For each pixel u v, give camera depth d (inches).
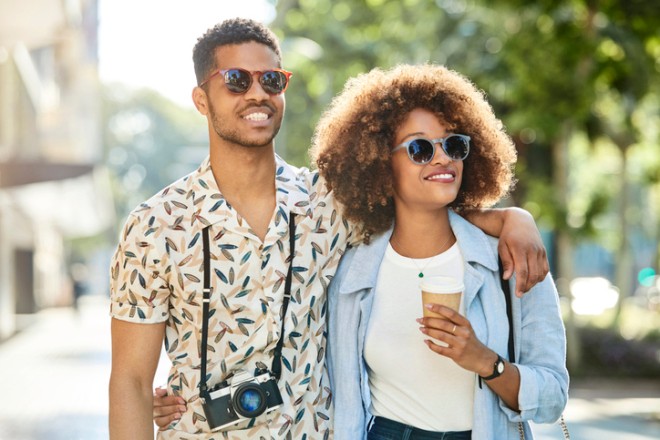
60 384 566.9
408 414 135.6
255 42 134.9
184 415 134.6
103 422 422.3
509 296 134.5
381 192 138.7
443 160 134.2
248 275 133.6
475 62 704.4
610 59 657.0
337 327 139.3
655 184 1005.2
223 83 133.3
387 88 139.6
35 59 1129.4
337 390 137.9
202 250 133.4
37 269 1476.4
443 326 120.4
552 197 671.1
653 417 496.7
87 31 1250.6
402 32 822.5
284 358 134.8
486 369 124.0
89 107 1643.7
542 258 132.6
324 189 143.5
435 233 138.6
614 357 693.3
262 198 137.0
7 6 582.6
